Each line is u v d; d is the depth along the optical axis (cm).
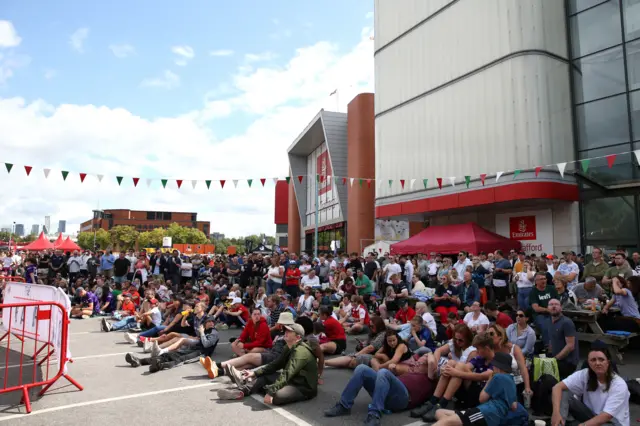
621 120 1586
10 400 562
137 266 1714
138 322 1103
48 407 535
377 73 2466
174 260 1778
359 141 3047
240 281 1764
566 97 1719
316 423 488
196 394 592
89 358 816
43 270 1848
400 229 2948
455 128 1930
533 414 520
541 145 1623
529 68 1662
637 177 1530
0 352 862
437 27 2062
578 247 1652
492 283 1320
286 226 6594
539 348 700
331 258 1944
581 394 451
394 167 2280
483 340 513
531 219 1802
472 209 1956
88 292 1450
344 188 3391
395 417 517
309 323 688
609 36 1641
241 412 521
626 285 838
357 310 1123
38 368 734
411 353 641
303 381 573
